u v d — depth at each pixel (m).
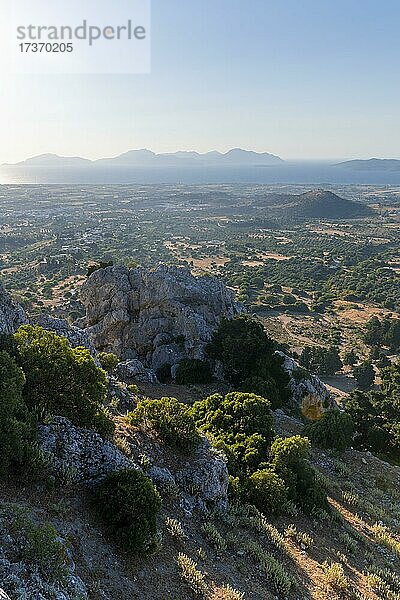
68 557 11.38
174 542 15.05
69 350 17.88
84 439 15.91
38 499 13.23
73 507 13.70
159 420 20.11
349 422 33.66
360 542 21.00
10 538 10.71
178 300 47.59
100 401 17.97
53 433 15.40
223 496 19.19
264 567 15.92
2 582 9.56
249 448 24.05
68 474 14.42
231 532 17.45
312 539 19.58
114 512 13.68
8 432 13.31
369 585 17.44
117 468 15.71
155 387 37.78
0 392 14.07
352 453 33.62
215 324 47.41
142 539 13.34
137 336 47.75
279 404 38.28
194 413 28.28
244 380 38.34
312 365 87.75
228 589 13.80
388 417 43.00
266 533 18.27
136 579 12.64
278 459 23.31
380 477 30.50
